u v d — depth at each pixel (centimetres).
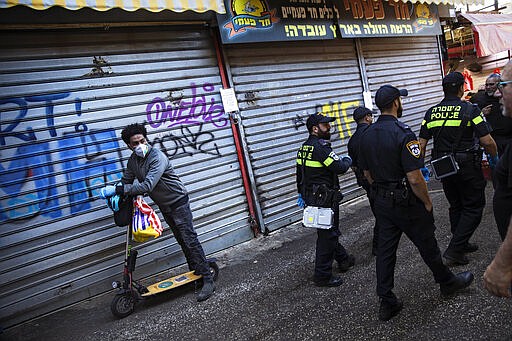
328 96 703
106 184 465
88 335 367
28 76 422
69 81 446
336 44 723
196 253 416
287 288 407
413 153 296
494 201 222
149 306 412
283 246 543
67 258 438
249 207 584
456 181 396
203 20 542
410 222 310
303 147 402
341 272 426
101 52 466
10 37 413
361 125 445
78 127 450
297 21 632
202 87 545
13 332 395
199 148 537
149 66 501
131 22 482
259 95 608
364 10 739
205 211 538
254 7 577
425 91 920
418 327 303
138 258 480
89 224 452
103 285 458
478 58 1279
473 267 384
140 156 399
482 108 529
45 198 428
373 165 321
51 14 423
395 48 845
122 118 479
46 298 425
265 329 335
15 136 414
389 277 318
